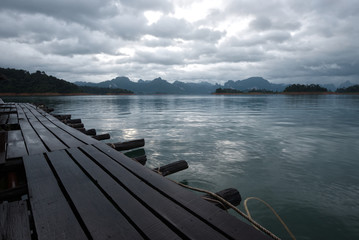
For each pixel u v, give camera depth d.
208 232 1.93
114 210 2.32
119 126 16.20
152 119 20.97
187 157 8.23
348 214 4.41
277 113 27.89
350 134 12.91
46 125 9.14
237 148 9.55
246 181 6.02
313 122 18.56
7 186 4.10
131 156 8.35
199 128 15.26
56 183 3.05
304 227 3.99
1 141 4.42
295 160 7.85
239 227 2.01
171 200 2.59
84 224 2.06
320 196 5.16
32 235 2.20
